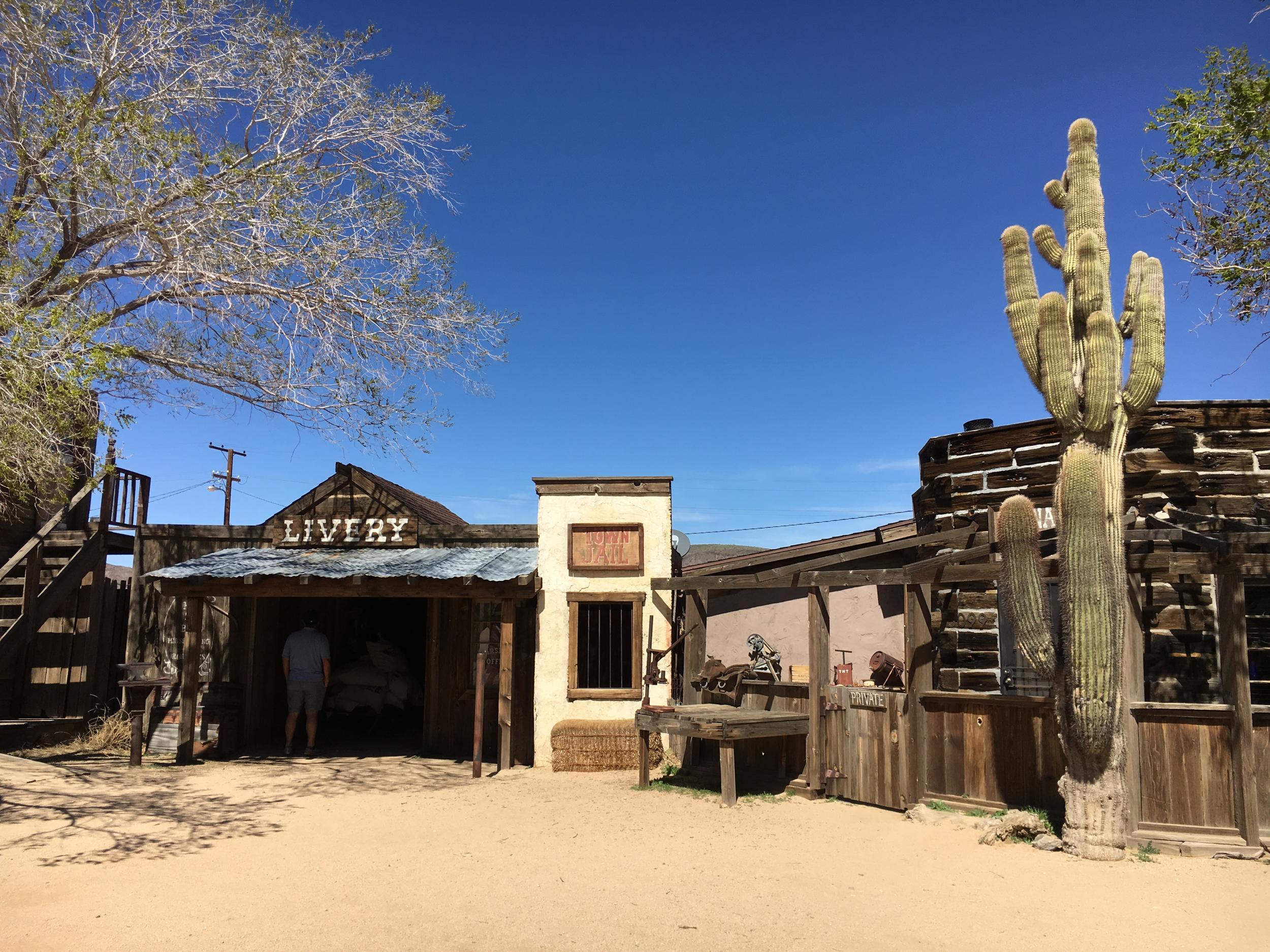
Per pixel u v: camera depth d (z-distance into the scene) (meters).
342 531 12.85
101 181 8.64
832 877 5.83
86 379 7.53
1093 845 6.20
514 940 4.68
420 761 11.46
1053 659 6.37
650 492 11.41
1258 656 8.50
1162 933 4.75
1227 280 8.95
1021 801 7.25
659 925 4.91
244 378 10.09
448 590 10.88
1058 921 4.95
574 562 11.28
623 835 7.13
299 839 6.97
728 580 9.65
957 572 7.48
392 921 4.97
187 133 8.92
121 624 13.95
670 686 10.94
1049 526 8.95
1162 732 6.44
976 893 5.46
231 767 10.81
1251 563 6.22
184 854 6.41
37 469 8.19
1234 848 6.11
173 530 13.30
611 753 10.56
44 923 4.88
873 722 8.16
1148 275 6.86
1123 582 6.45
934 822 7.29
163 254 9.11
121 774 10.06
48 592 12.70
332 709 13.88
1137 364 6.67
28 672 12.95
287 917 5.01
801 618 11.74
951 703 7.77
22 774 9.19
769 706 9.46
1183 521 8.39
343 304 9.83
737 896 5.43
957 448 9.79
